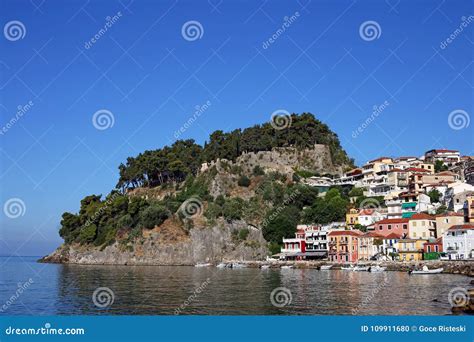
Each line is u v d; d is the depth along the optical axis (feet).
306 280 387.96
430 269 437.99
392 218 585.63
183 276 457.68
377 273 449.48
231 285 354.13
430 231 547.08
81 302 274.57
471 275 402.31
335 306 242.58
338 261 567.18
